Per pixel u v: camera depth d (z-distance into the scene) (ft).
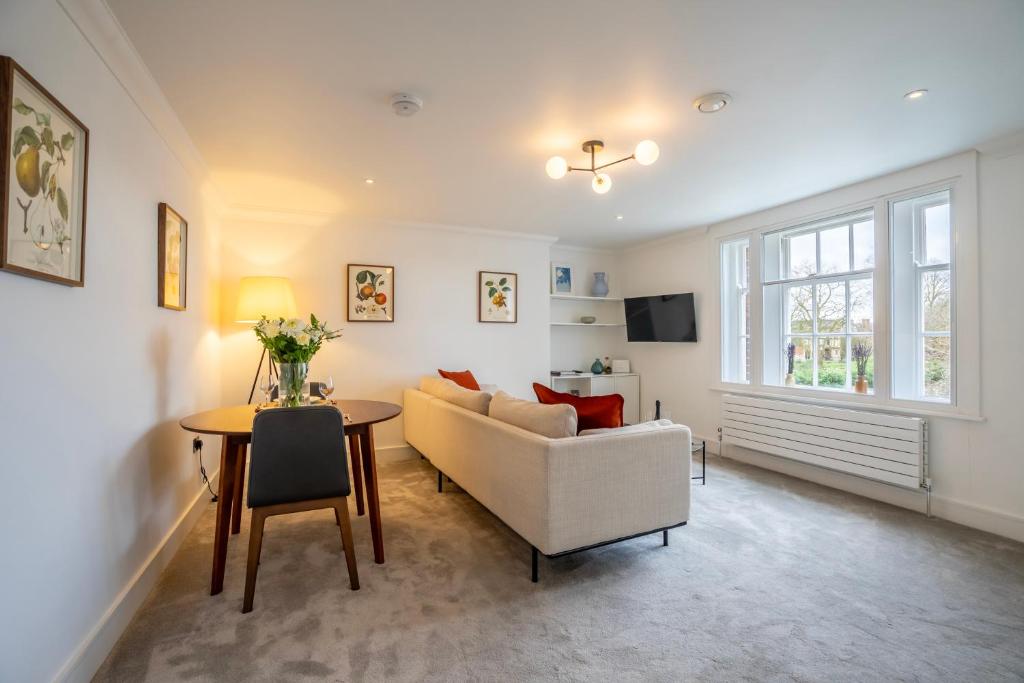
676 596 6.73
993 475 8.97
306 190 11.35
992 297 8.98
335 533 8.87
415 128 8.11
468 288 15.53
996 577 7.27
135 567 6.44
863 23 5.49
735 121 7.95
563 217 14.14
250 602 6.29
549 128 8.16
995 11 5.27
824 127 8.19
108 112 5.71
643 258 18.24
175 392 8.36
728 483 11.96
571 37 5.72
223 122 7.80
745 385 14.07
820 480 11.93
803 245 12.80
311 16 5.26
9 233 3.79
